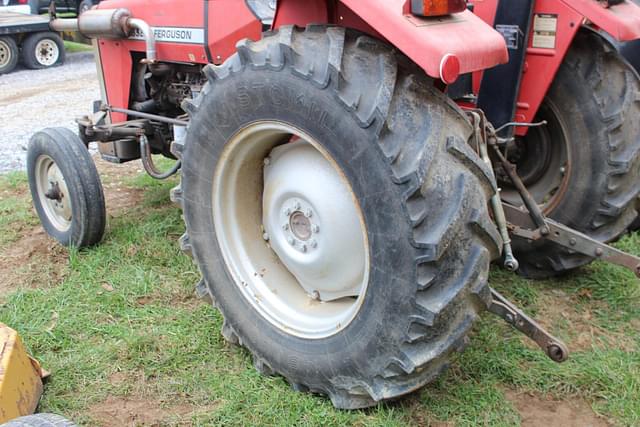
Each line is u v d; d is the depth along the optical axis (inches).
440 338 82.6
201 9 130.2
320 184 92.0
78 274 138.4
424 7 77.5
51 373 106.0
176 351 110.9
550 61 119.7
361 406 93.7
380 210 80.3
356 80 80.5
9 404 89.3
